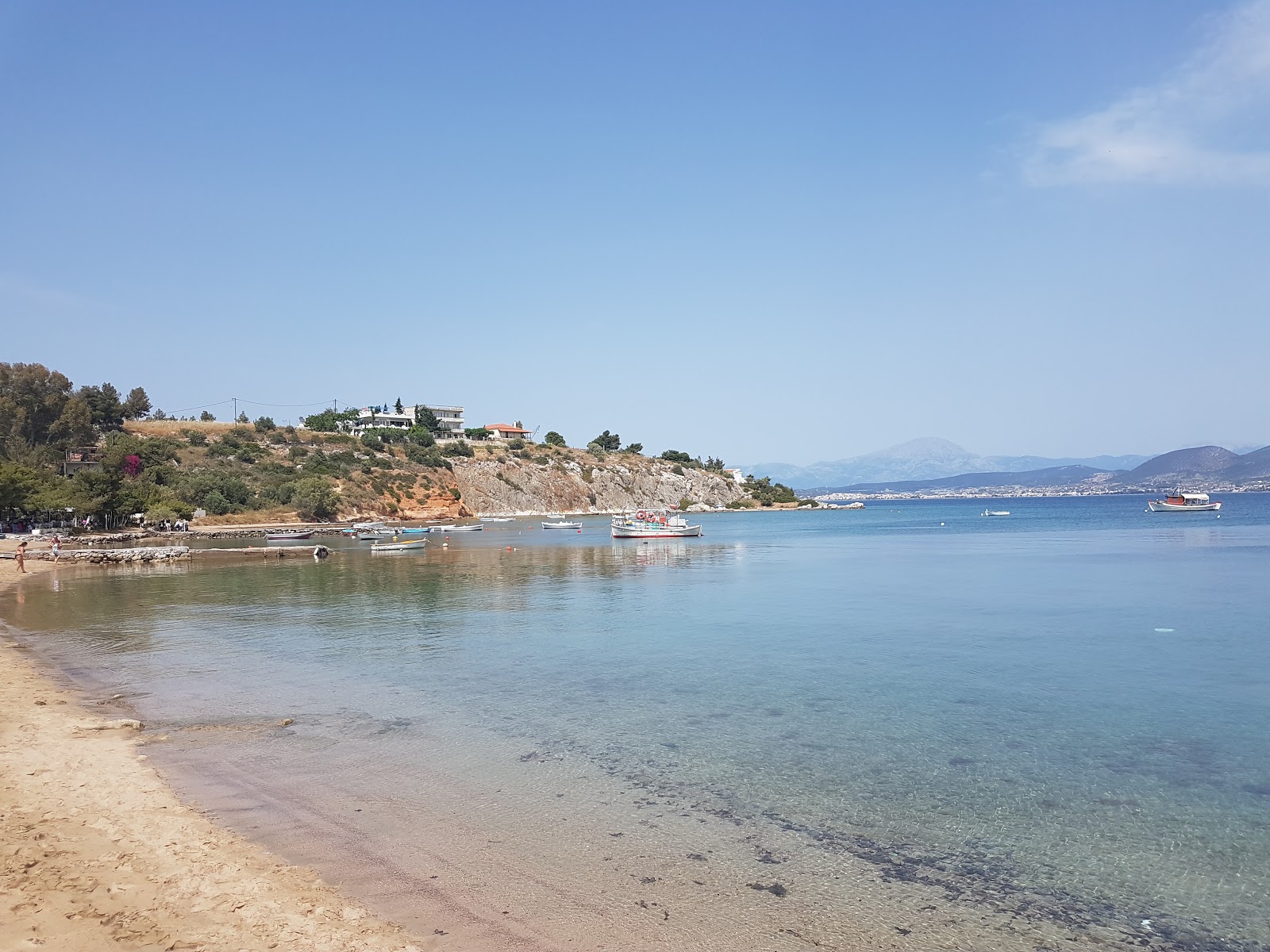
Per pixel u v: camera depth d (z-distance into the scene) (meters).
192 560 72.19
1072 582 49.16
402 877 10.69
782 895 10.42
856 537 110.69
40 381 126.75
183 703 20.33
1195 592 43.56
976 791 14.40
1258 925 9.83
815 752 16.56
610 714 19.48
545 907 9.95
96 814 12.29
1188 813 13.40
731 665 25.45
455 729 18.11
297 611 38.59
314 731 17.78
